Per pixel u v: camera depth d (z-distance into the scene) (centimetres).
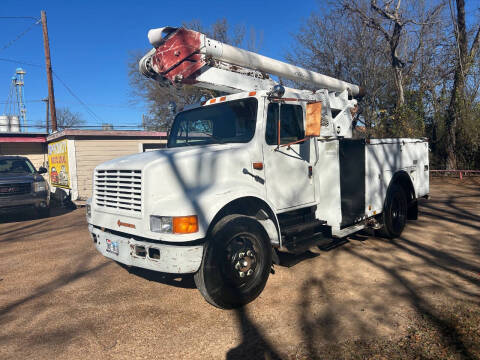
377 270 490
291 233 455
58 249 677
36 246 710
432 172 1695
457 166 1673
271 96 447
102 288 470
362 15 1723
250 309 393
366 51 1969
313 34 2098
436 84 1777
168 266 363
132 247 389
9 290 476
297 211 498
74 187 1330
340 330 337
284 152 463
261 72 563
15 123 1859
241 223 391
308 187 497
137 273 520
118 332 354
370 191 573
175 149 458
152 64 491
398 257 542
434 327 333
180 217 353
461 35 1583
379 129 1823
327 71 2070
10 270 561
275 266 521
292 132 485
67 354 318
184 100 2031
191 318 378
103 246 432
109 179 417
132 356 312
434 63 1820
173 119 553
